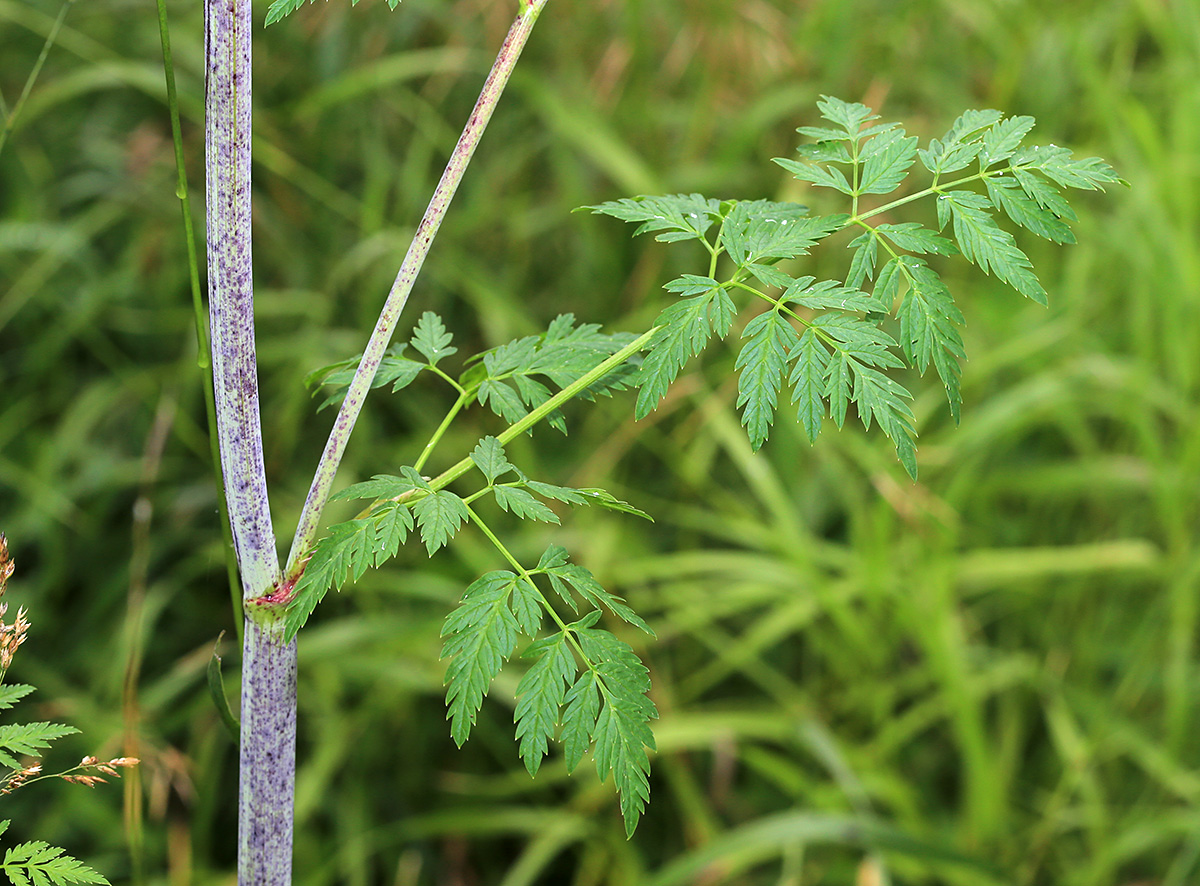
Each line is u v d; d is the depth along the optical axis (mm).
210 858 2574
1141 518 2791
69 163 3193
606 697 846
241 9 820
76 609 2807
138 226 3105
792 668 2861
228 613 2832
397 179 3125
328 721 2479
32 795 2486
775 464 2828
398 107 2980
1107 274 2875
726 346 2746
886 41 2949
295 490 2779
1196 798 2449
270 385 2947
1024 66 2912
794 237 948
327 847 2518
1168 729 2672
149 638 2717
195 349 2932
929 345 886
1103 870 2406
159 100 2783
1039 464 2932
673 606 2771
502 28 2836
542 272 3162
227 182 840
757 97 2939
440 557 2709
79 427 2756
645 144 2979
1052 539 2877
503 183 3055
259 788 937
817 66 2939
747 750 2383
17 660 2600
